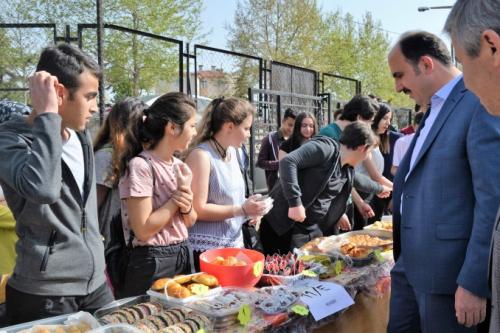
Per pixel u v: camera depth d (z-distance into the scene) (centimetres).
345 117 365
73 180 170
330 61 2039
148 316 172
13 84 756
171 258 213
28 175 147
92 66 164
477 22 108
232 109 245
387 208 481
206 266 206
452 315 179
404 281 206
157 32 1309
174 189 213
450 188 173
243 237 285
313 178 281
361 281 243
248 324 179
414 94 196
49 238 165
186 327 163
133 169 204
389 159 467
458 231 172
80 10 1167
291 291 202
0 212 246
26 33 752
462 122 171
